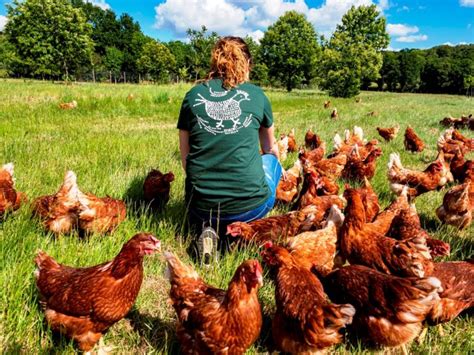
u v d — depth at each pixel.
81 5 89.00
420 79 82.12
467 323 3.62
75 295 2.78
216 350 2.78
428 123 18.17
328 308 2.82
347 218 4.03
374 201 5.59
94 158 7.29
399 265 3.59
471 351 3.22
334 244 4.12
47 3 45.44
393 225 4.48
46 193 5.55
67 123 12.24
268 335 3.38
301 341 2.99
